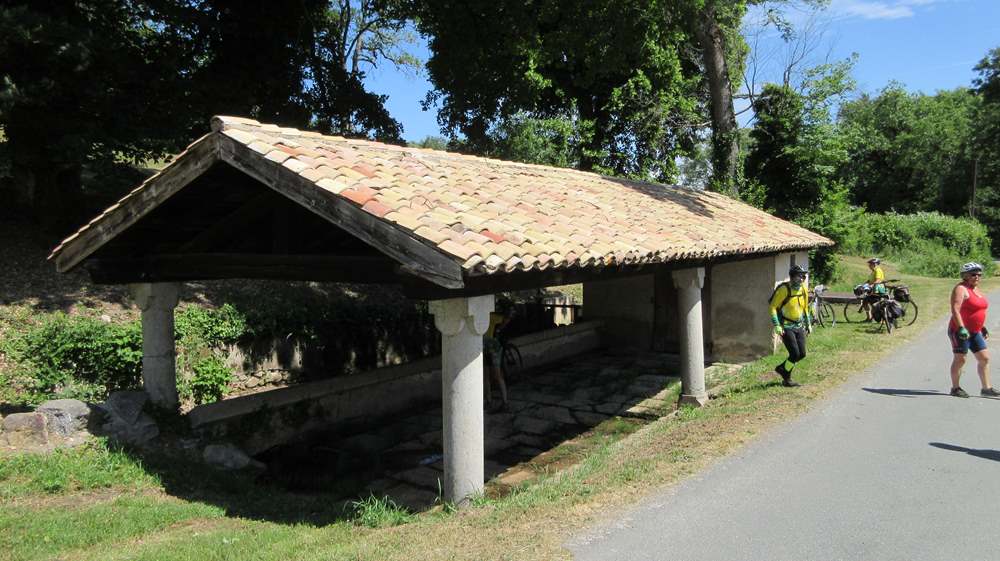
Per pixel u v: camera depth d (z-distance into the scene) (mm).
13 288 10250
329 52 19000
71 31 9695
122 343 8273
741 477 5305
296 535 4734
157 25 13672
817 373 9570
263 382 10602
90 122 10836
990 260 35500
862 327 14305
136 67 11578
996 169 51875
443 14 18453
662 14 16812
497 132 21859
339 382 8789
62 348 8078
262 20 14352
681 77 22234
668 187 13875
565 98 22859
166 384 7098
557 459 7520
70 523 4801
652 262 6965
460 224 4934
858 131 21344
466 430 5168
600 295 14797
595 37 17172
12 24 8961
